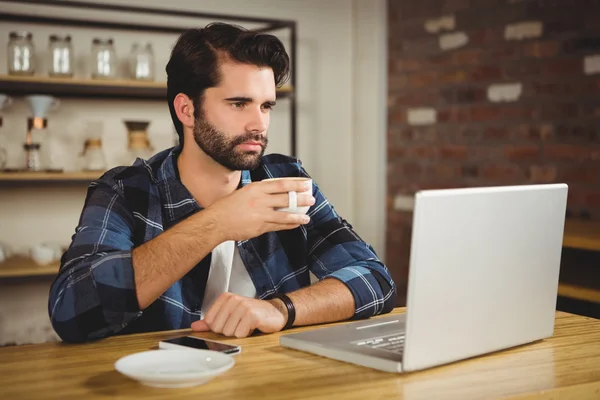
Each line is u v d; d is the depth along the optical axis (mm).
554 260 1304
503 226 1179
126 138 3605
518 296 1235
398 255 3986
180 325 1600
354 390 1021
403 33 3881
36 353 1238
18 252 3447
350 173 4246
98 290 1317
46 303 3504
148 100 3650
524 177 3266
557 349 1265
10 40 3176
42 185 3477
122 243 1513
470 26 3490
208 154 1598
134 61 3391
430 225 1063
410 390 1024
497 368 1142
